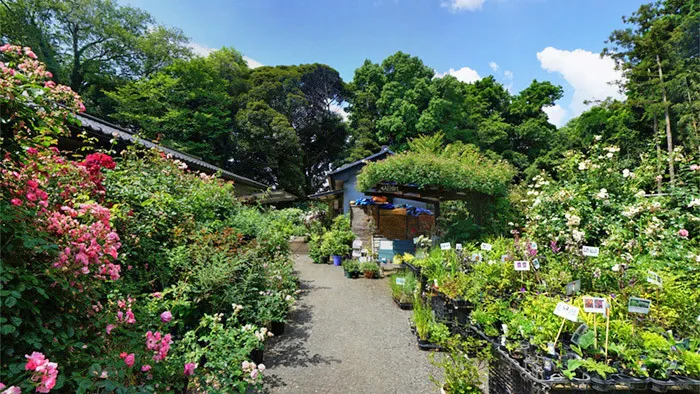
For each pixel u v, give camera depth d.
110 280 1.77
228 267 3.31
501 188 6.47
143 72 22.08
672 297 2.59
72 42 19.22
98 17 19.70
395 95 21.14
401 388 2.75
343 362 3.21
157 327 2.22
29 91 1.49
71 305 1.44
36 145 1.85
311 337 3.86
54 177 2.11
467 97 23.17
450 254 4.58
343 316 4.66
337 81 25.84
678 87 12.74
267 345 3.62
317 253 9.65
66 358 1.34
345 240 9.72
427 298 4.25
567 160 5.78
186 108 19.00
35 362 1.04
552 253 3.99
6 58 2.03
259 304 3.51
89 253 1.52
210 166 8.17
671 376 1.83
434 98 19.28
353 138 24.69
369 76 23.56
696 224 4.20
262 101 21.03
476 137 21.00
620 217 4.43
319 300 5.50
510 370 2.18
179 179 4.61
